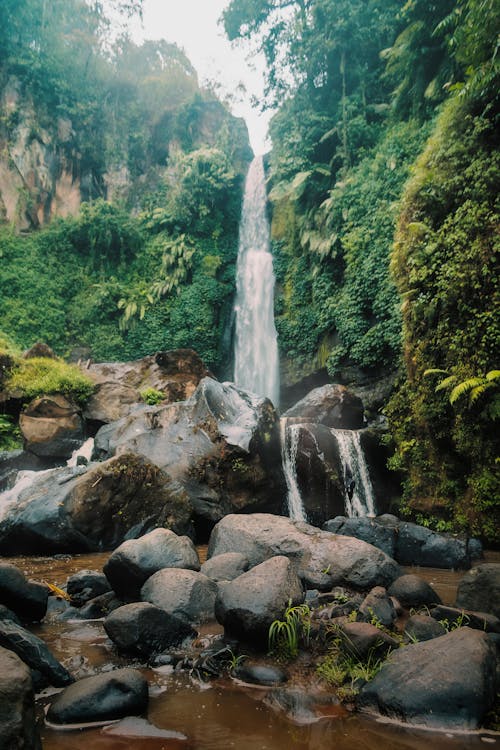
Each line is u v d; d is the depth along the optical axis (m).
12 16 26.02
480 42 8.63
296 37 20.73
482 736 2.02
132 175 29.25
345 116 18.88
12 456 10.69
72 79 28.34
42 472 8.92
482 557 6.20
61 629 3.38
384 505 9.32
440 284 7.77
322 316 18.17
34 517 6.12
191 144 30.48
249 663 2.71
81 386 12.50
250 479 8.18
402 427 9.32
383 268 14.76
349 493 9.13
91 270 25.44
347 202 16.91
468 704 2.11
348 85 20.94
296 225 21.75
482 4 8.18
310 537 4.54
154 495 6.83
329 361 16.77
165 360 14.07
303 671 2.63
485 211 7.21
